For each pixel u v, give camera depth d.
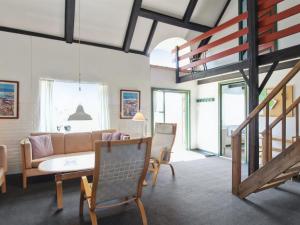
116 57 5.52
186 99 6.88
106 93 5.34
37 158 3.84
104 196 2.12
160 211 2.69
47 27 4.64
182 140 7.00
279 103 4.53
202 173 4.29
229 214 2.60
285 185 3.55
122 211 2.71
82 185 2.47
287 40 4.36
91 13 4.72
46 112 4.62
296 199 3.01
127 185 2.21
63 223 2.44
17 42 4.42
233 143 3.17
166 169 4.59
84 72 5.11
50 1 4.26
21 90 4.43
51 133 4.45
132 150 2.08
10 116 4.32
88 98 5.16
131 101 5.70
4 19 4.27
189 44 5.64
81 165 3.01
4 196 3.18
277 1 3.35
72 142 4.57
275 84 4.63
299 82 4.23
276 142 4.53
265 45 4.41
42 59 4.64
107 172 2.02
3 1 4.04
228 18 5.78
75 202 2.97
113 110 5.48
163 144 4.35
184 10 5.46
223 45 5.82
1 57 4.27
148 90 5.98
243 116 6.07
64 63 4.88
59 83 4.86
